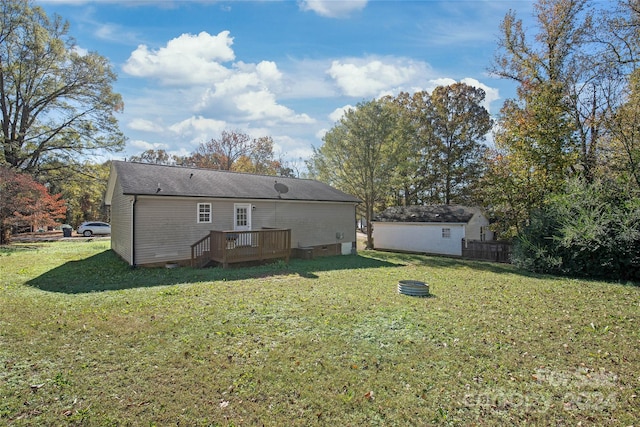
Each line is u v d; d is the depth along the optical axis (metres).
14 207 19.20
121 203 14.15
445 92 28.39
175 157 48.19
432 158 28.55
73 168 24.89
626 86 14.23
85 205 41.72
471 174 27.25
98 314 6.09
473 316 6.35
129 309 6.45
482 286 9.62
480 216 22.95
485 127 27.45
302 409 3.32
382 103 22.59
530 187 15.77
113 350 4.57
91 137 25.08
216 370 4.04
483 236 23.56
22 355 4.39
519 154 15.97
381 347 4.79
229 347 4.71
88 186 26.25
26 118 23.39
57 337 4.99
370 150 22.30
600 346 4.93
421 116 28.75
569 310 6.89
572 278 11.52
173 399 3.45
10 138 23.02
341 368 4.14
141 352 4.52
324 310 6.56
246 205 14.89
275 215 15.95
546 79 16.75
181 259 12.94
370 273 11.82
